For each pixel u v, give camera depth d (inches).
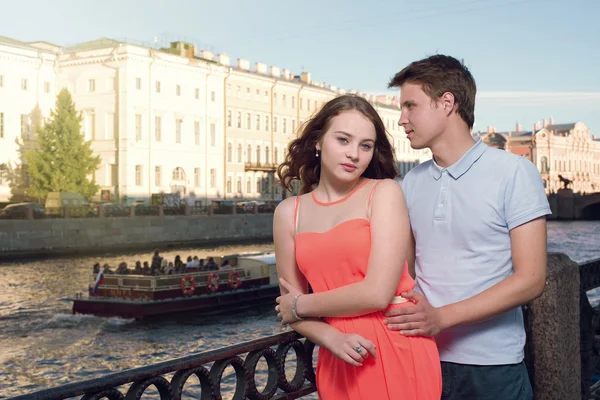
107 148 1897.1
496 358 84.7
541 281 79.8
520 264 80.3
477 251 84.2
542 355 112.7
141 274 774.5
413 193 91.6
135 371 69.1
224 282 805.9
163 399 73.2
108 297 757.3
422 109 87.0
